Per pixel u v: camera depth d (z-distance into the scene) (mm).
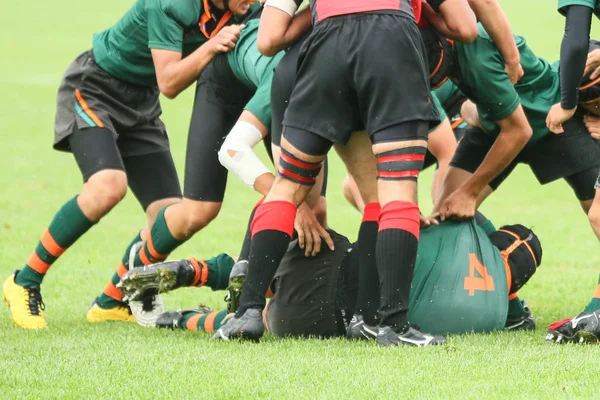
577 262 30141
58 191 44844
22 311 20891
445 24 17453
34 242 32625
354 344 16922
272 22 17594
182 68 20906
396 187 16594
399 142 16422
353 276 18359
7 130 63594
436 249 18578
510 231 19859
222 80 21000
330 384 13781
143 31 22203
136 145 23406
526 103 21500
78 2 143875
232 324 17156
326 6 16812
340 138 16797
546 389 13359
